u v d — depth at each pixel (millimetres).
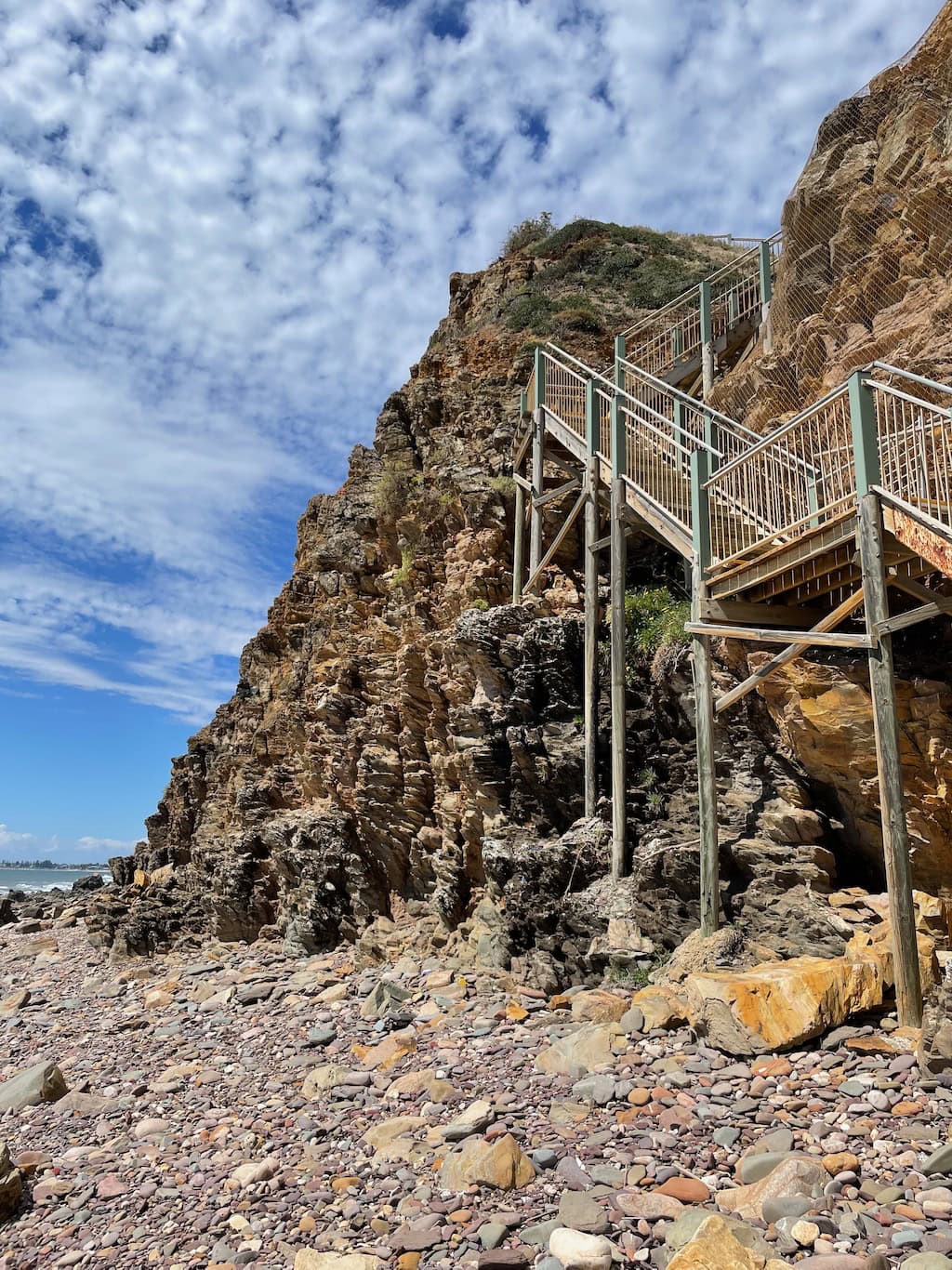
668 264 30562
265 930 21484
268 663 26984
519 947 13086
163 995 16453
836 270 14523
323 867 19094
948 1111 5961
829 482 9852
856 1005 7570
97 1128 9781
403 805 17609
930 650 9445
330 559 22812
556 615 16141
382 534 21453
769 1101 6660
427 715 17734
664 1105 6934
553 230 38406
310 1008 13648
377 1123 8133
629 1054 8055
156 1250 6570
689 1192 5633
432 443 22203
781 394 14812
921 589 8359
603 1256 5020
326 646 21703
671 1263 4555
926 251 12602
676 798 12266
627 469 13695
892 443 8023
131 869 33219
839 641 8383
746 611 10680
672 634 13523
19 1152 9406
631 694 13789
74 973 22656
